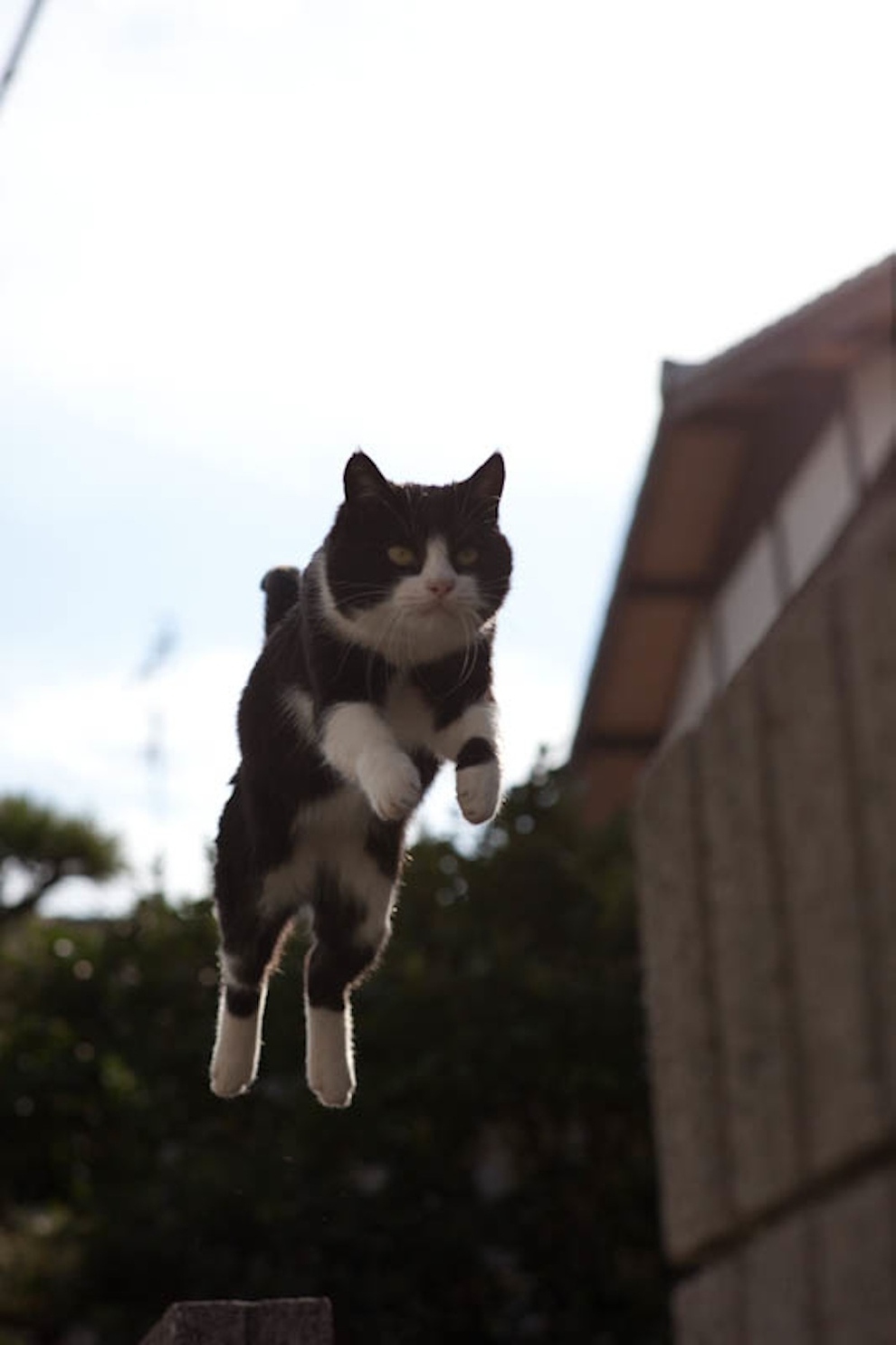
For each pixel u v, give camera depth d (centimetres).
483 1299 794
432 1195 802
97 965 869
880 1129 158
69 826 1066
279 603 432
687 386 973
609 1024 817
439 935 855
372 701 391
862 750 161
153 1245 777
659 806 201
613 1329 787
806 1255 169
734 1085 183
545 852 888
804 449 968
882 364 866
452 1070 799
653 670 1188
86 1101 858
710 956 188
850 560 164
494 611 412
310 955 422
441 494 407
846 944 163
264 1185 778
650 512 1072
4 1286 809
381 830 408
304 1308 280
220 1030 423
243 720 413
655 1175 795
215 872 425
